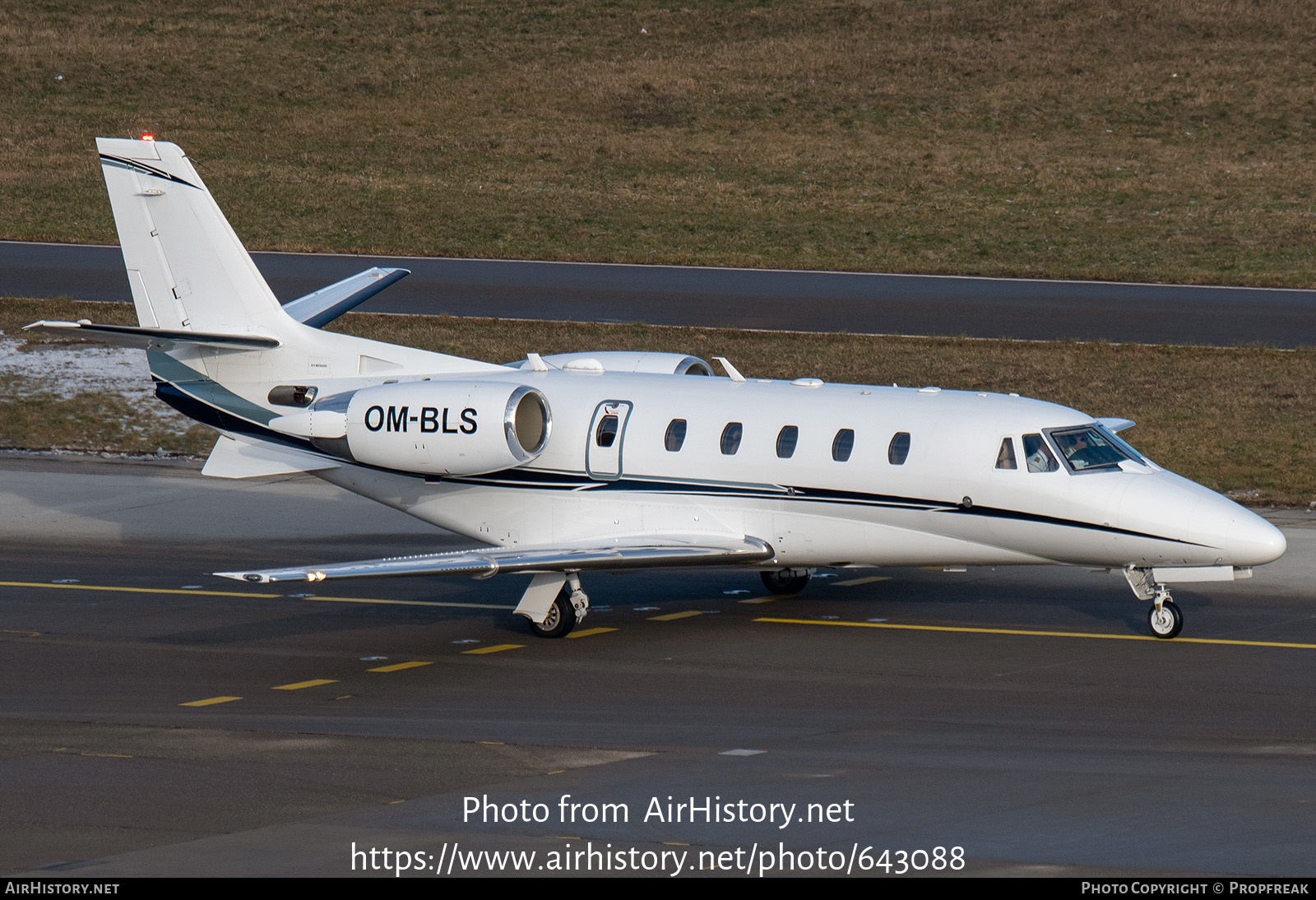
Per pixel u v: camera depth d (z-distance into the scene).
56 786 54.47
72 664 72.75
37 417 134.88
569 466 81.81
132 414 136.88
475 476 82.75
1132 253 189.25
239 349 86.56
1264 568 91.75
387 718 63.59
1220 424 128.75
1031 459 74.69
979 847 47.53
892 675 70.00
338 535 102.12
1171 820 49.84
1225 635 76.75
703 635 77.94
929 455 75.75
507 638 77.94
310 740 60.25
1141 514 72.88
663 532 80.25
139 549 97.94
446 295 171.62
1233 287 175.50
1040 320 161.62
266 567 93.12
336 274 179.00
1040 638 76.81
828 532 78.12
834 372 144.50
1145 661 71.88
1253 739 59.53
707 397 81.12
